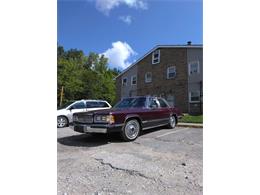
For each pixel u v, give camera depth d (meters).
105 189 2.66
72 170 3.33
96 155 4.18
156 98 6.98
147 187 2.71
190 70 16.30
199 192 2.55
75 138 6.12
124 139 5.46
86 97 29.27
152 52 19.16
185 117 11.38
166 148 4.71
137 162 3.70
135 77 20.89
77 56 41.44
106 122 5.11
